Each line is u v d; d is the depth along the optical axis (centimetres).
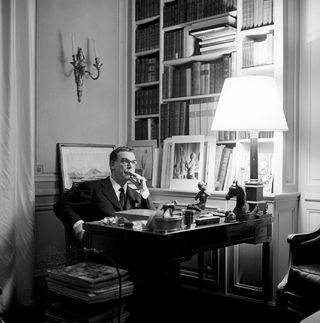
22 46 329
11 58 319
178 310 308
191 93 376
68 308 196
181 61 384
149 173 391
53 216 358
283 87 318
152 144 394
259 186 288
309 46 333
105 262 225
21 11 329
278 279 319
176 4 396
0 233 312
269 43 326
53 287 202
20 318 297
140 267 211
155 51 401
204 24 363
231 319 291
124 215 245
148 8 405
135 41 416
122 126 416
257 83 281
